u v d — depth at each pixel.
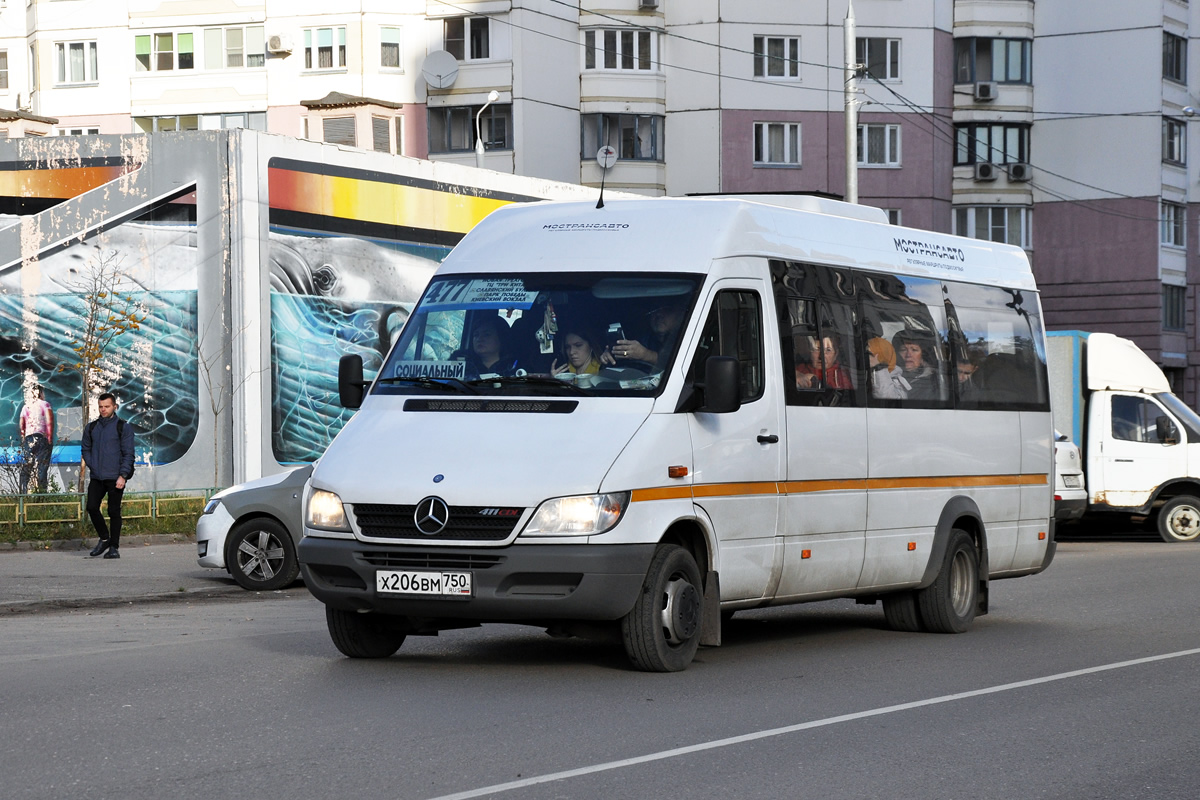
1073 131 63.81
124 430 21.39
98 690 9.77
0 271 28.56
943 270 13.82
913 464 12.90
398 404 10.67
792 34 59.91
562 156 57.94
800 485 11.51
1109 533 30.67
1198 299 64.88
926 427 13.12
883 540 12.51
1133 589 17.62
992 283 14.54
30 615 14.95
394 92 57.94
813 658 11.71
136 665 10.94
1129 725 8.95
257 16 59.16
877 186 61.06
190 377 28.23
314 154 28.92
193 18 59.75
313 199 28.92
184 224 28.28
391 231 30.30
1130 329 63.31
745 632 13.60
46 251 28.59
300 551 10.24
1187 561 22.08
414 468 10.00
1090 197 63.66
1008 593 17.22
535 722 8.72
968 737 8.52
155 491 25.27
